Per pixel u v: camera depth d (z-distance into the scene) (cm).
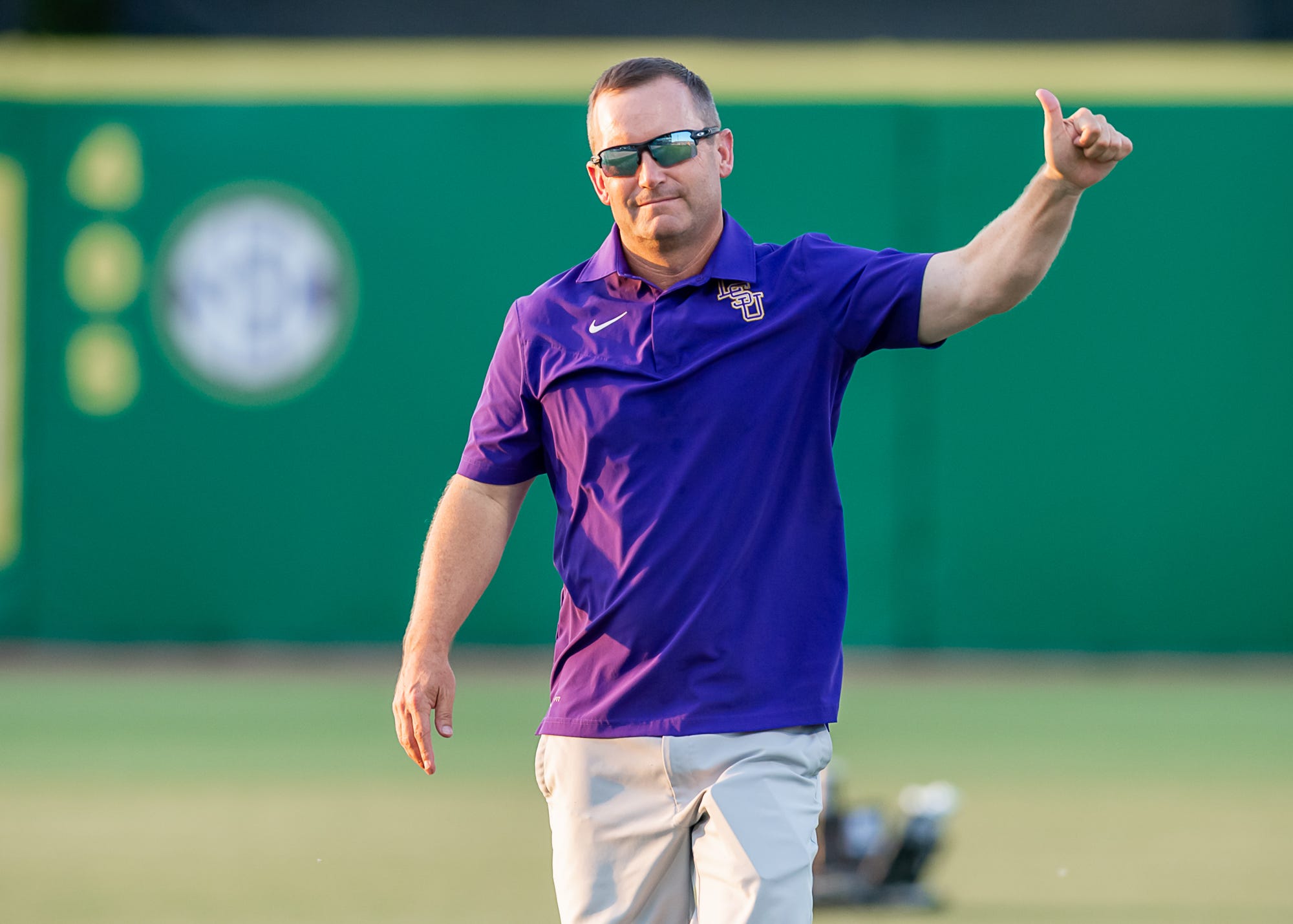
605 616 1188
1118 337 5350
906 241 5412
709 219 1227
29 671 5162
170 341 5509
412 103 5512
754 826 1139
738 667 1170
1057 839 2567
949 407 5369
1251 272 5325
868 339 1210
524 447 1277
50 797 3008
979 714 4172
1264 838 2577
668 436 1188
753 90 5425
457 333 5516
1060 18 5984
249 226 5519
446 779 3198
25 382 5491
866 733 3822
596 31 6069
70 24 6088
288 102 5519
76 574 5491
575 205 5512
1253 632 5328
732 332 1202
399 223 5516
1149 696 4559
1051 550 5359
